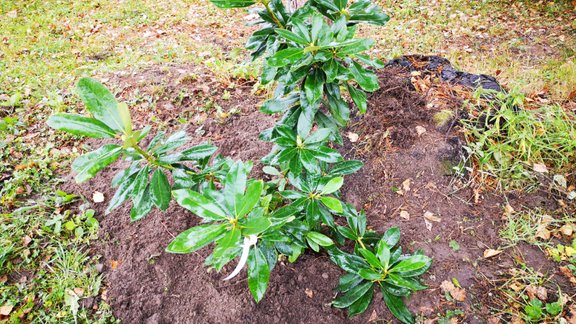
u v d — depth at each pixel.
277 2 1.66
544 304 2.06
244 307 2.08
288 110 1.92
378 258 1.80
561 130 2.87
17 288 2.16
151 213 2.54
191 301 2.13
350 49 1.37
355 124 3.01
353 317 2.06
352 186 2.69
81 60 4.56
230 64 4.07
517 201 2.60
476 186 2.67
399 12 6.34
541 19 6.11
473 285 2.16
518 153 2.78
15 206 2.56
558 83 3.81
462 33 5.72
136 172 1.65
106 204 2.62
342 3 1.72
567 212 2.53
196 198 1.19
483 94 3.16
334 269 2.23
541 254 2.31
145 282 2.20
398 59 3.63
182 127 3.20
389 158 2.80
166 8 6.44
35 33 5.25
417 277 2.17
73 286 2.17
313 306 2.10
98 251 2.36
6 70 4.11
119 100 3.46
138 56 4.62
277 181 2.16
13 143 3.02
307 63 1.41
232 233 1.13
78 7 6.17
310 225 1.74
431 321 2.01
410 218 2.52
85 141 3.12
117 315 2.08
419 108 3.06
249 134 3.09
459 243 2.38
